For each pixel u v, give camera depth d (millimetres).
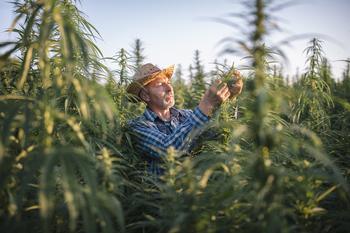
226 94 3289
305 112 4195
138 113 5090
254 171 1757
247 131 1765
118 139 3373
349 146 3201
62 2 2877
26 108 1932
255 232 1791
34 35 2832
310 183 2012
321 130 3615
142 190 2719
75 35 1936
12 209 1927
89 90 1945
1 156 1799
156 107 4242
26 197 2287
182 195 2123
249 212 1927
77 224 2367
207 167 2080
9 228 1968
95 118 2852
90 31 2889
